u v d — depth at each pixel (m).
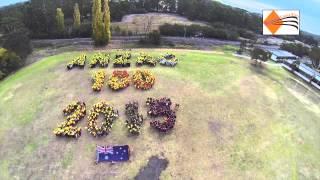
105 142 51.25
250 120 56.00
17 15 95.31
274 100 61.62
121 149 49.28
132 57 73.44
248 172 47.00
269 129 54.53
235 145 51.06
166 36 92.69
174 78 65.62
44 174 46.78
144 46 84.25
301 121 57.12
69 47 83.88
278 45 96.62
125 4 111.06
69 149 50.31
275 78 69.38
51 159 48.91
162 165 47.72
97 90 61.50
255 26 112.31
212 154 49.47
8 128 54.78
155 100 58.62
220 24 105.25
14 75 70.62
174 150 49.91
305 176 47.06
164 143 51.00
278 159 49.28
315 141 53.31
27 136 52.94
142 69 68.19
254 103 60.09
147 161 48.28
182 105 58.38
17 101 60.94
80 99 59.84
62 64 71.94
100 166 47.72
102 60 70.62
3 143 51.88
